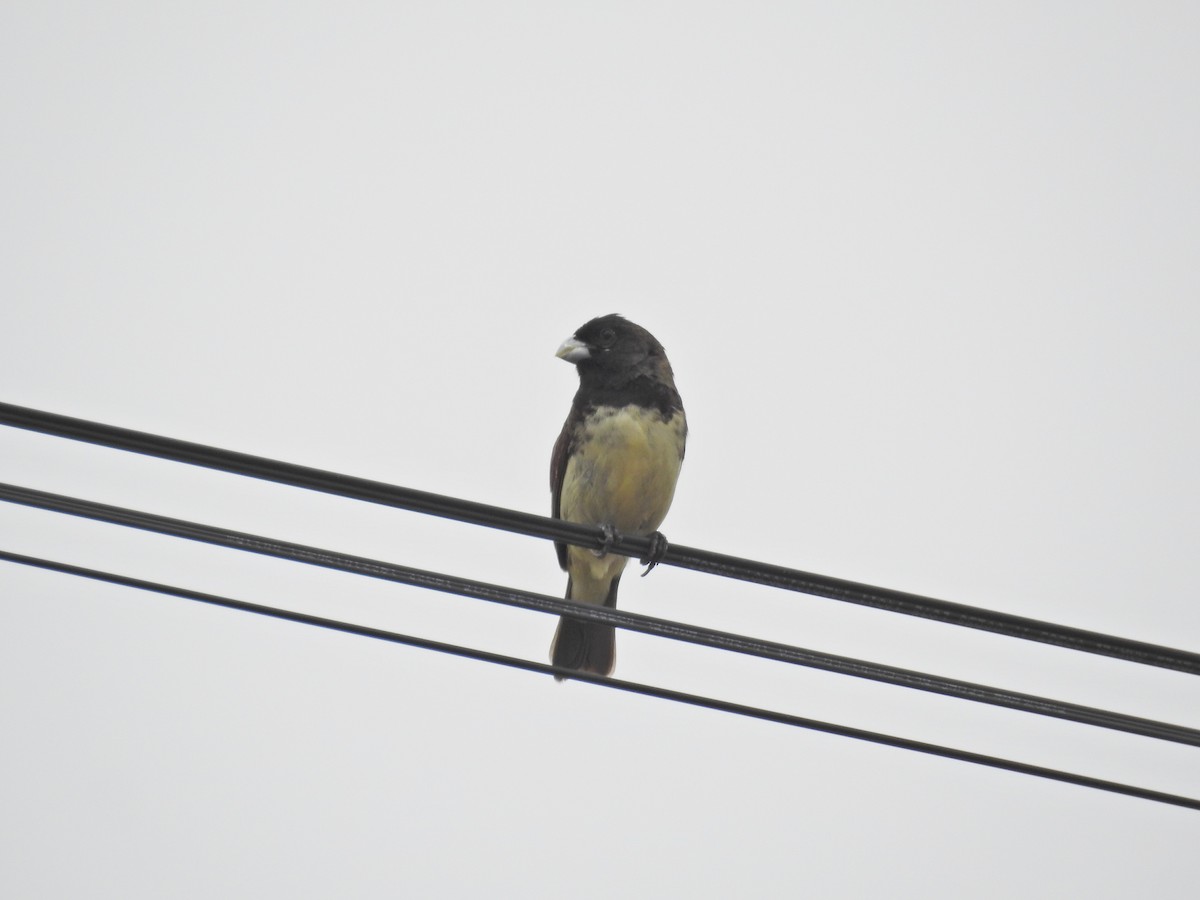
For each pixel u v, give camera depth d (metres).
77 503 10.14
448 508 10.48
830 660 10.69
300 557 10.38
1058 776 11.01
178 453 9.84
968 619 10.69
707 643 10.76
